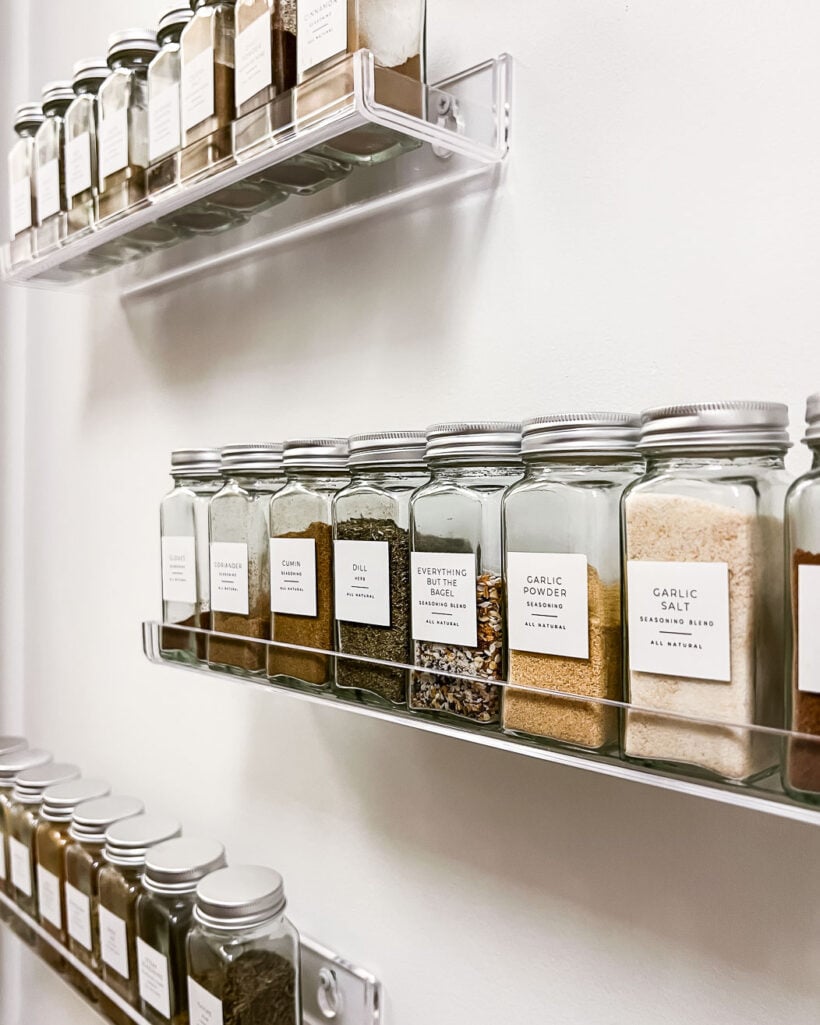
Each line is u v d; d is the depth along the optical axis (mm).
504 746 513
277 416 888
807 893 515
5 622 1355
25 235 975
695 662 443
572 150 626
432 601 572
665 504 456
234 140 676
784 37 520
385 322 771
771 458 472
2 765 1159
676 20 569
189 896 821
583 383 621
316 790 854
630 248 594
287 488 698
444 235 718
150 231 877
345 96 575
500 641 551
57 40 1238
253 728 933
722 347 547
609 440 501
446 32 719
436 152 673
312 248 846
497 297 677
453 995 717
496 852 686
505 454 570
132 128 812
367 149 669
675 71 570
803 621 413
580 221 622
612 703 465
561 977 639
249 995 732
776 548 461
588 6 617
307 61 611
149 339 1075
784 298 520
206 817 1001
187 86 728
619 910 604
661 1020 581
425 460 601
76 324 1215
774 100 524
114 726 1156
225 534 766
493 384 681
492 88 659
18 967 1316
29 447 1341
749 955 539
